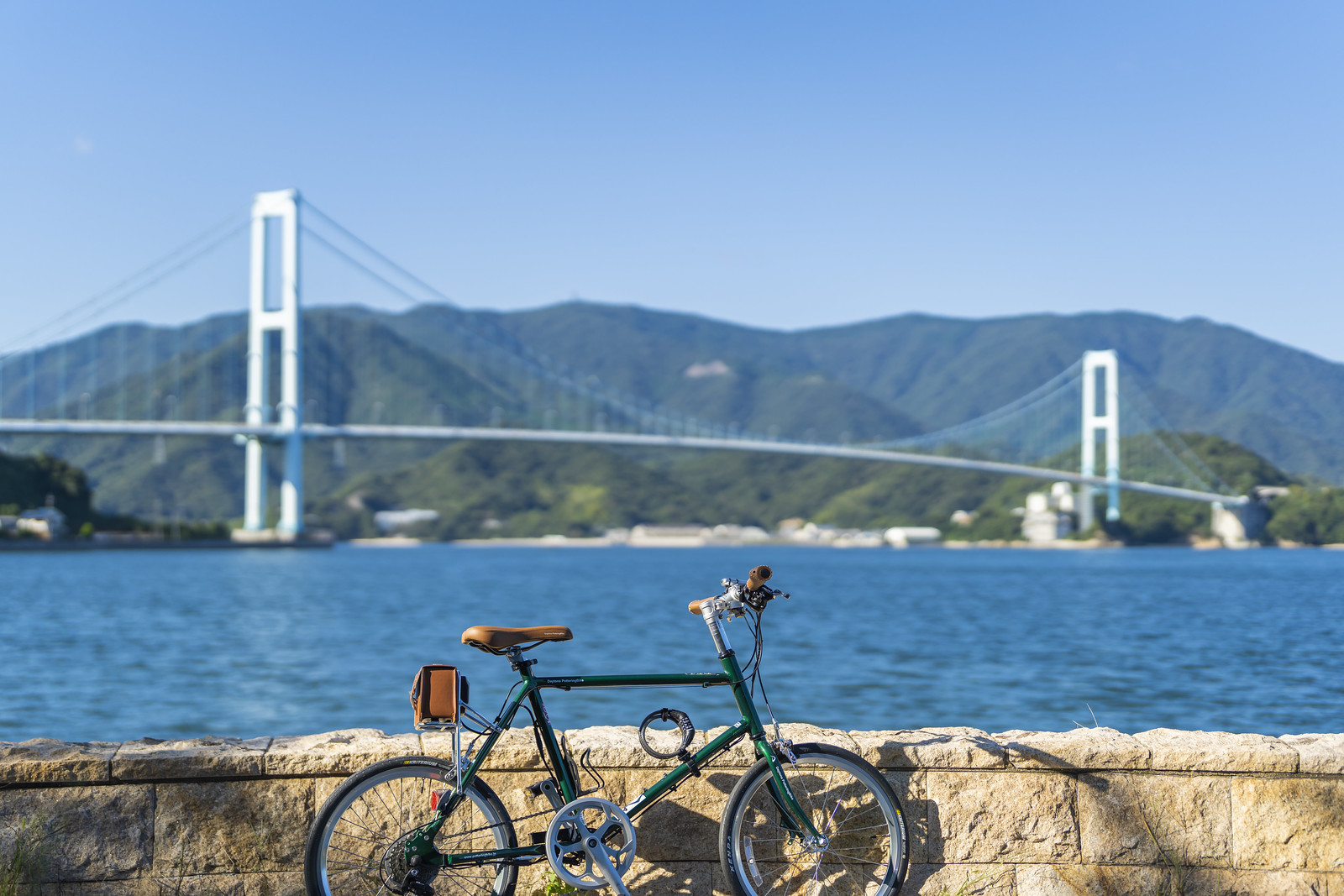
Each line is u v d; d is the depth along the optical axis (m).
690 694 19.92
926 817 3.86
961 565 106.88
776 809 3.82
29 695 22.69
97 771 3.68
